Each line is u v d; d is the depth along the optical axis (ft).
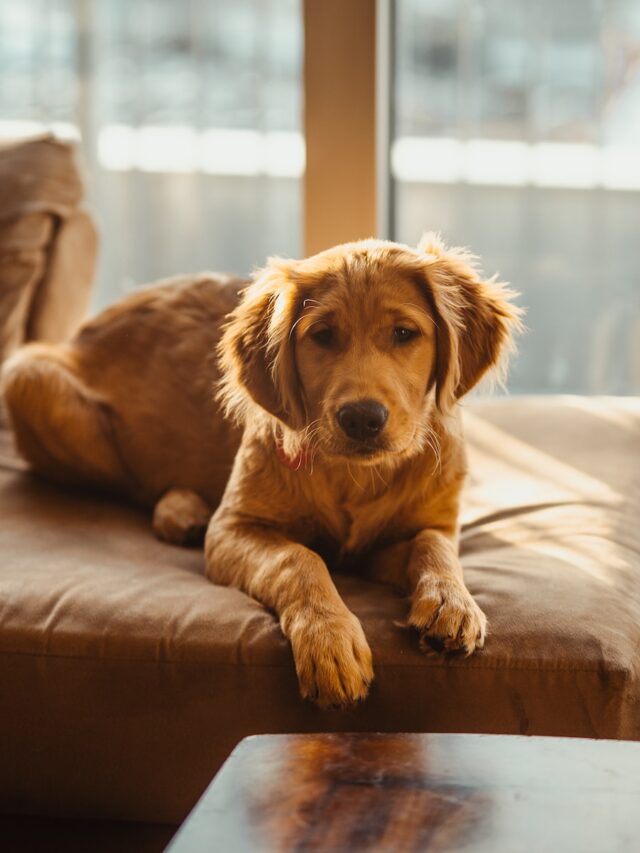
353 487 5.98
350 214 9.52
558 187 11.81
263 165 11.94
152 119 11.93
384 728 4.98
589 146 11.69
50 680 5.23
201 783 5.17
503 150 11.76
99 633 5.22
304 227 9.61
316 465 5.92
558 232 11.91
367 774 3.58
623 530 6.69
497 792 3.46
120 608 5.37
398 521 6.12
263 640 5.07
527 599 5.35
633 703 4.98
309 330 5.58
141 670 5.14
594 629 5.07
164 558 6.50
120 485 7.92
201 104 11.84
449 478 6.11
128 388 7.80
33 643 5.25
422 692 4.94
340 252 5.82
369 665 4.87
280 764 3.66
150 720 5.16
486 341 6.07
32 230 9.23
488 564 6.04
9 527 6.88
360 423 5.19
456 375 5.76
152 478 7.67
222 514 6.26
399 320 5.52
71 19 11.83
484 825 3.26
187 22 11.72
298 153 11.89
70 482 7.98
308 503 6.03
